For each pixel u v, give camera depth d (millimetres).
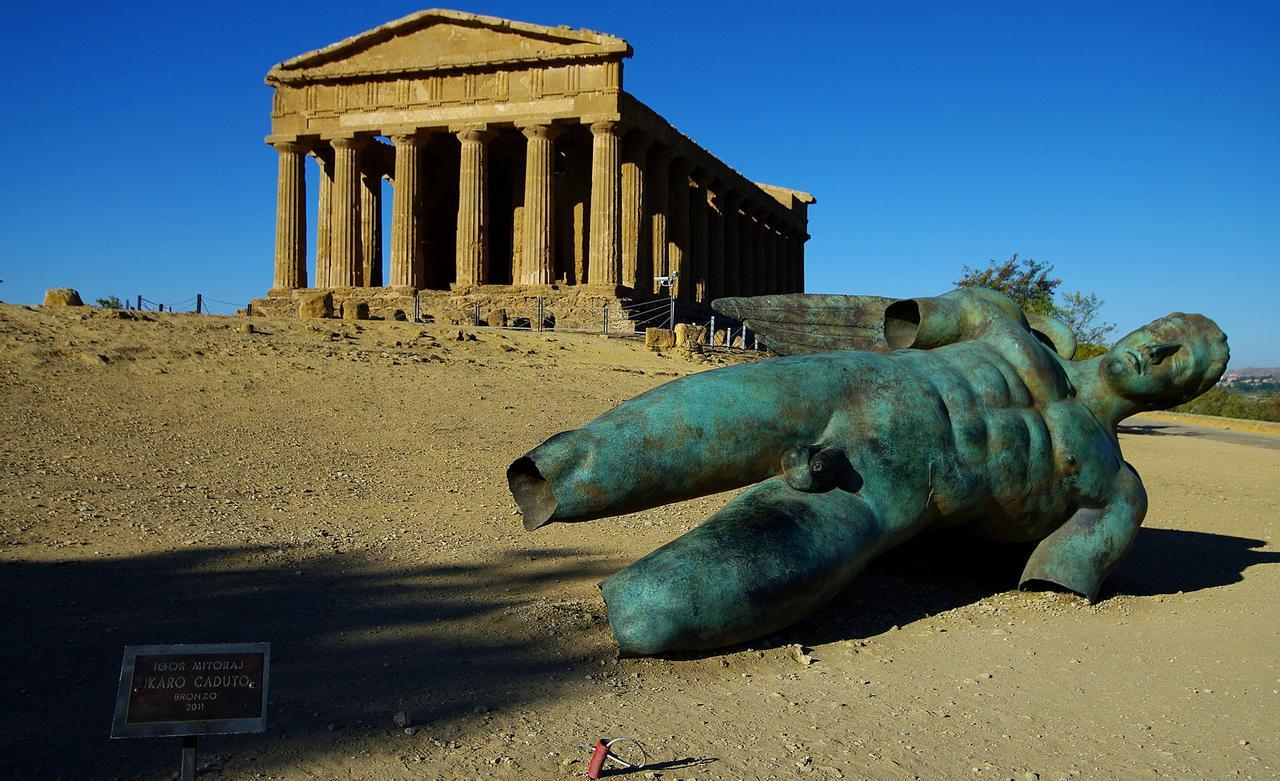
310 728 4332
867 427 6176
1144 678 5641
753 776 4055
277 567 7484
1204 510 13039
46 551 7562
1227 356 7066
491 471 12266
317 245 47000
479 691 4895
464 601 6691
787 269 67875
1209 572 8836
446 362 20672
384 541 8570
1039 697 5238
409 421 15062
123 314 19828
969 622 6668
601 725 4516
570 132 44875
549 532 9258
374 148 47375
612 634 5770
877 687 5258
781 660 5660
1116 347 7266
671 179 47406
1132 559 9336
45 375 14781
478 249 41219
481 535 9008
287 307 41969
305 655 5379
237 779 3811
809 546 5664
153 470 10883
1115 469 7023
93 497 9469
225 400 15078
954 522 6660
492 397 17641
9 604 6156
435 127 41781
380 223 49844
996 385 6672
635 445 5785
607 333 30422
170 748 4094
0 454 10820
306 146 44500
